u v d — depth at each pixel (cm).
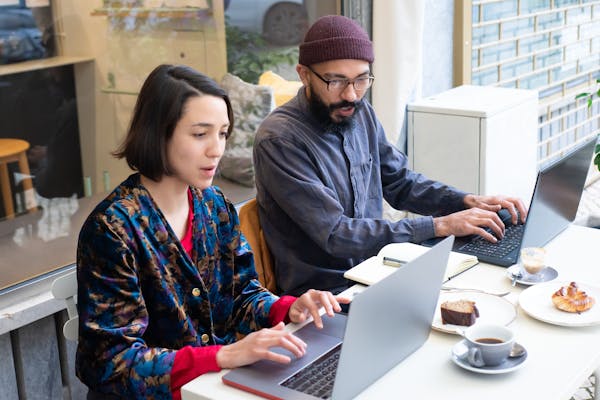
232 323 210
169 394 176
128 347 181
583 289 202
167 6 312
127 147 189
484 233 244
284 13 356
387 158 287
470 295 202
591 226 329
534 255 214
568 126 552
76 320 204
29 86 280
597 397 216
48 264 281
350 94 251
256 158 258
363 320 156
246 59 345
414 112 389
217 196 209
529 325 189
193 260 200
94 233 184
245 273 213
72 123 293
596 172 535
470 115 373
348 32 247
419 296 175
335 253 250
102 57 296
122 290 183
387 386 166
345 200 264
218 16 330
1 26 270
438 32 428
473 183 381
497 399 160
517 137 397
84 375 185
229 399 165
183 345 195
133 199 190
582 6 550
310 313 195
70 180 295
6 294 262
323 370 173
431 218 252
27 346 263
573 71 554
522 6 491
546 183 225
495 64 475
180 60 321
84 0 289
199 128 186
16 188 282
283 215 258
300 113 259
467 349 177
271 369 174
